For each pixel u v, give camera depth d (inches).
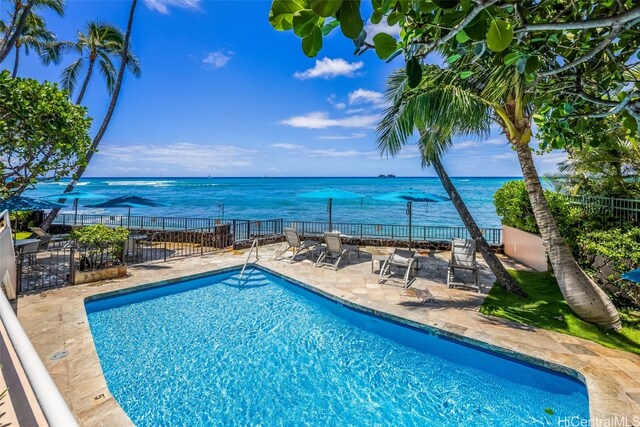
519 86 156.0
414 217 918.4
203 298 255.9
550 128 122.3
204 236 426.9
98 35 531.2
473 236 255.3
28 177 260.2
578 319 185.5
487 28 45.1
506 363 159.3
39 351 155.1
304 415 131.0
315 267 319.0
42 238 350.6
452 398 139.4
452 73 195.5
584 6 79.0
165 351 175.8
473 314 200.4
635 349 155.0
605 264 201.2
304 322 213.3
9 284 214.4
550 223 192.9
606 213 225.8
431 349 179.9
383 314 207.5
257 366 163.0
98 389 128.0
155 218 572.1
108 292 239.9
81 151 289.9
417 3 45.3
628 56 88.4
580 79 91.1
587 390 127.9
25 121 229.1
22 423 46.4
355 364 165.2
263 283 292.7
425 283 265.4
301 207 1135.6
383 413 131.7
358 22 34.8
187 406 134.8
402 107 217.9
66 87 579.8
